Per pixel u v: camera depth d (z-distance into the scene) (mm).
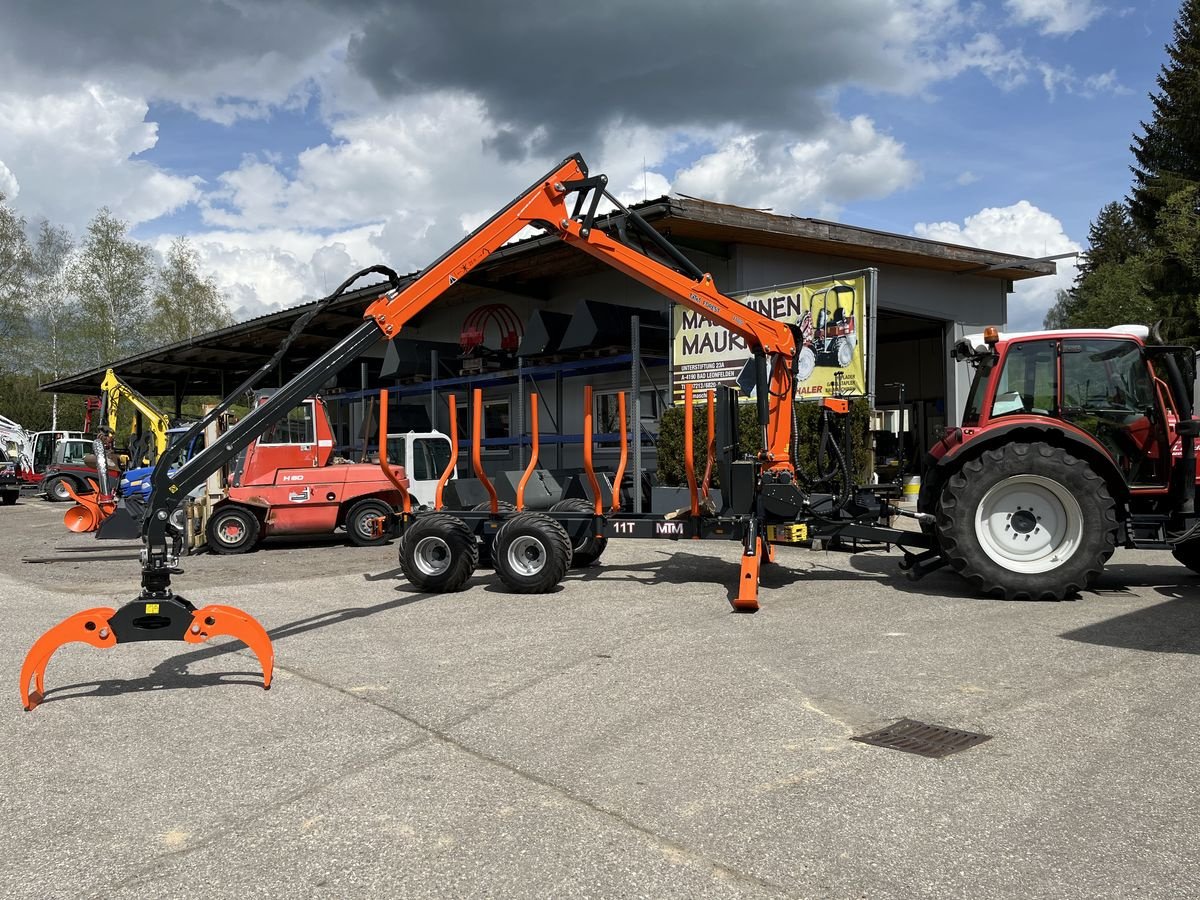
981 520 7387
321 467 13094
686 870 2920
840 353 12750
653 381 15430
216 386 34000
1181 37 36438
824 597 7582
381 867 2990
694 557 10453
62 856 3127
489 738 4246
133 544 14578
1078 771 3646
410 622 7090
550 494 10578
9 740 4387
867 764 3787
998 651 5570
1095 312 41938
